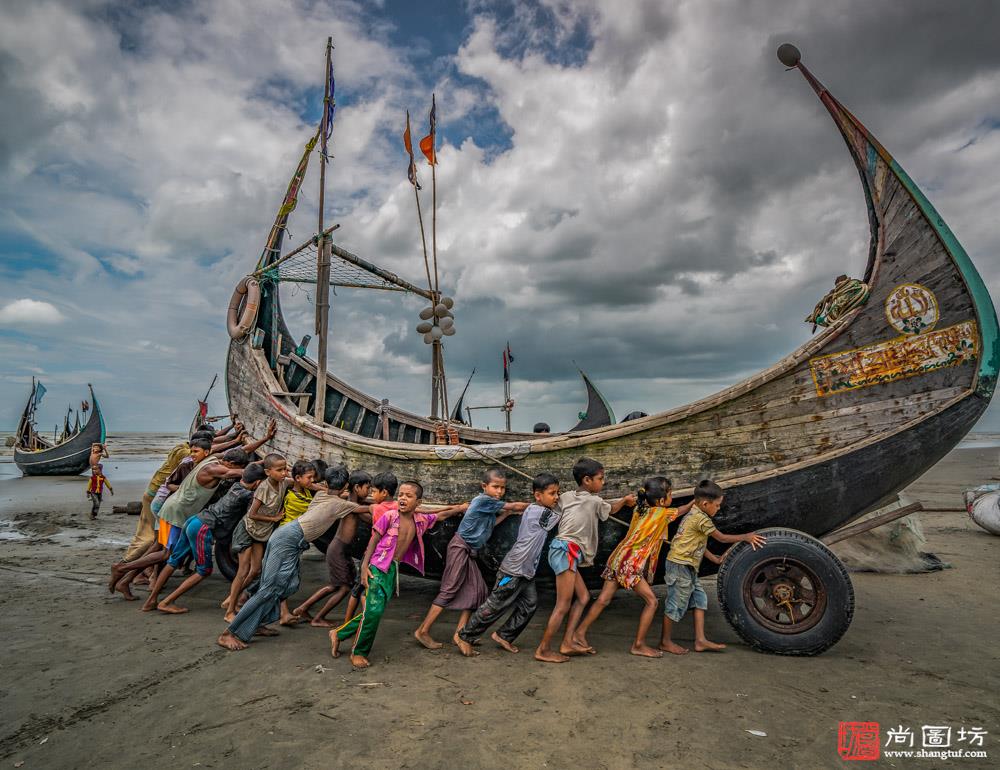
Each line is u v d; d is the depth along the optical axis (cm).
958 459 3291
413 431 1027
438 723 339
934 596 631
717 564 517
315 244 819
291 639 502
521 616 471
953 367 439
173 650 470
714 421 493
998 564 785
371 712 354
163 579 589
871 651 459
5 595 652
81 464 2652
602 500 476
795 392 475
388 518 462
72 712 355
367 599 439
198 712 355
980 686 389
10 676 412
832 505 473
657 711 354
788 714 348
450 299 1020
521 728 333
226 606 608
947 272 441
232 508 600
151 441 8638
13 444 2992
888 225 467
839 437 463
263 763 296
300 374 950
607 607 619
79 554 898
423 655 463
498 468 557
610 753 304
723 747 310
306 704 366
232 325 899
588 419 1166
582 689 389
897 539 762
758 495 478
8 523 1242
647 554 458
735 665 430
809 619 439
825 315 503
